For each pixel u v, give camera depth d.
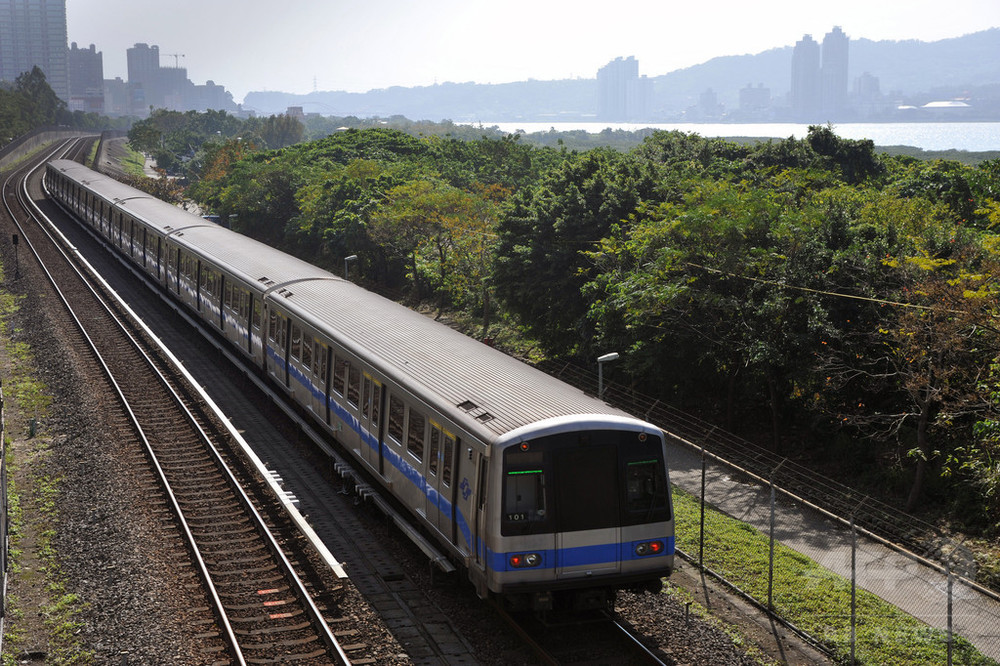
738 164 43.03
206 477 19.70
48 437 22.70
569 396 14.26
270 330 24.50
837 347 22.97
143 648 12.32
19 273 44.66
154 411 24.48
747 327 24.03
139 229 42.41
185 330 34.88
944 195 35.97
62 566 15.12
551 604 12.83
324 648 12.59
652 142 46.75
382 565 15.63
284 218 68.06
